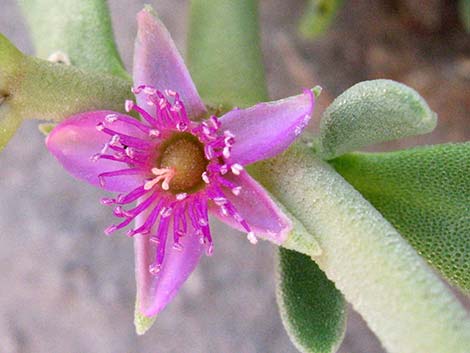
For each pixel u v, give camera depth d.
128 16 0.09
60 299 0.09
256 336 0.09
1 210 0.09
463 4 0.07
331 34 0.08
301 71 0.08
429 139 0.08
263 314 0.09
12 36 0.09
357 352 0.08
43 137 0.09
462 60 0.08
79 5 0.05
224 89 0.05
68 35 0.05
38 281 0.09
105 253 0.09
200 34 0.05
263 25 0.09
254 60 0.05
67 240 0.09
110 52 0.05
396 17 0.08
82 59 0.05
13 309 0.09
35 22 0.05
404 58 0.08
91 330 0.09
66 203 0.09
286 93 0.08
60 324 0.09
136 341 0.09
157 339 0.09
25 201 0.09
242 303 0.09
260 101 0.05
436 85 0.08
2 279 0.09
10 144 0.09
